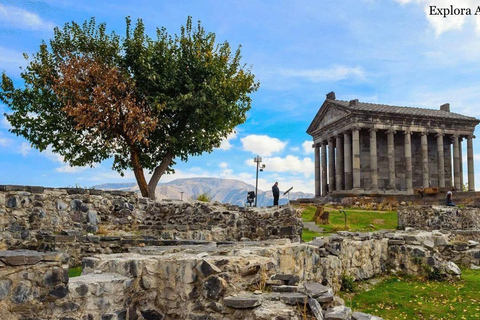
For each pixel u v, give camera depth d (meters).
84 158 27.52
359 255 12.99
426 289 11.96
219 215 17.64
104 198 16.89
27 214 14.22
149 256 7.14
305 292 6.14
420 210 29.62
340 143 68.19
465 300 10.77
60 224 15.16
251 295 5.99
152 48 28.53
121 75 27.12
